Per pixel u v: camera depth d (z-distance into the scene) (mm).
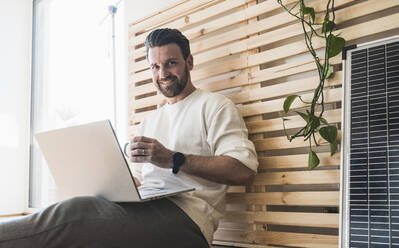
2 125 3588
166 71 1839
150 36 1896
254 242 1827
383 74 1429
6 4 3754
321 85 1574
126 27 2672
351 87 1500
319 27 1712
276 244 1792
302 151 1777
